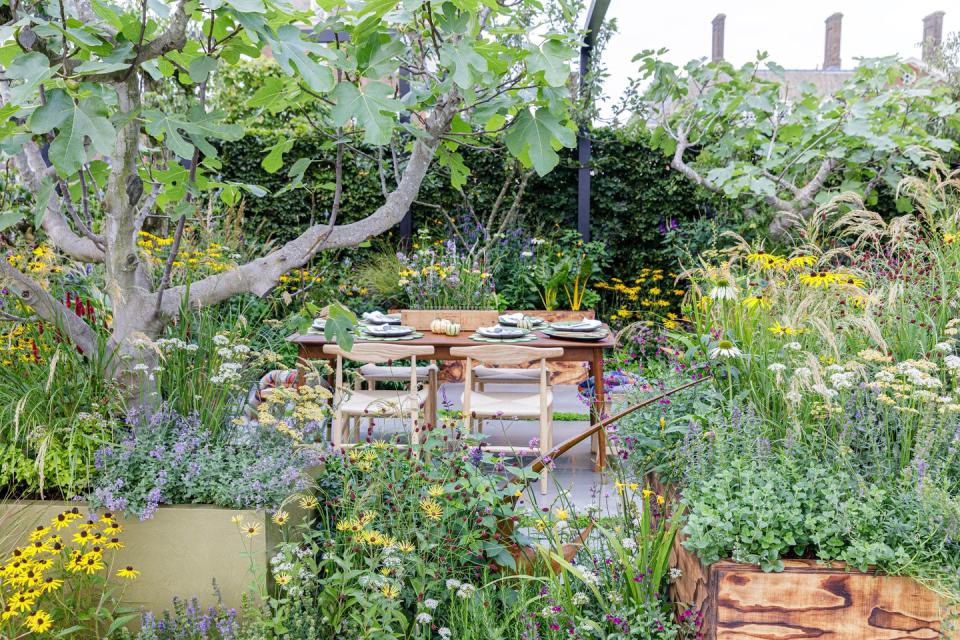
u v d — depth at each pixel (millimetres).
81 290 3146
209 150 1884
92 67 1649
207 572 2080
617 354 5484
